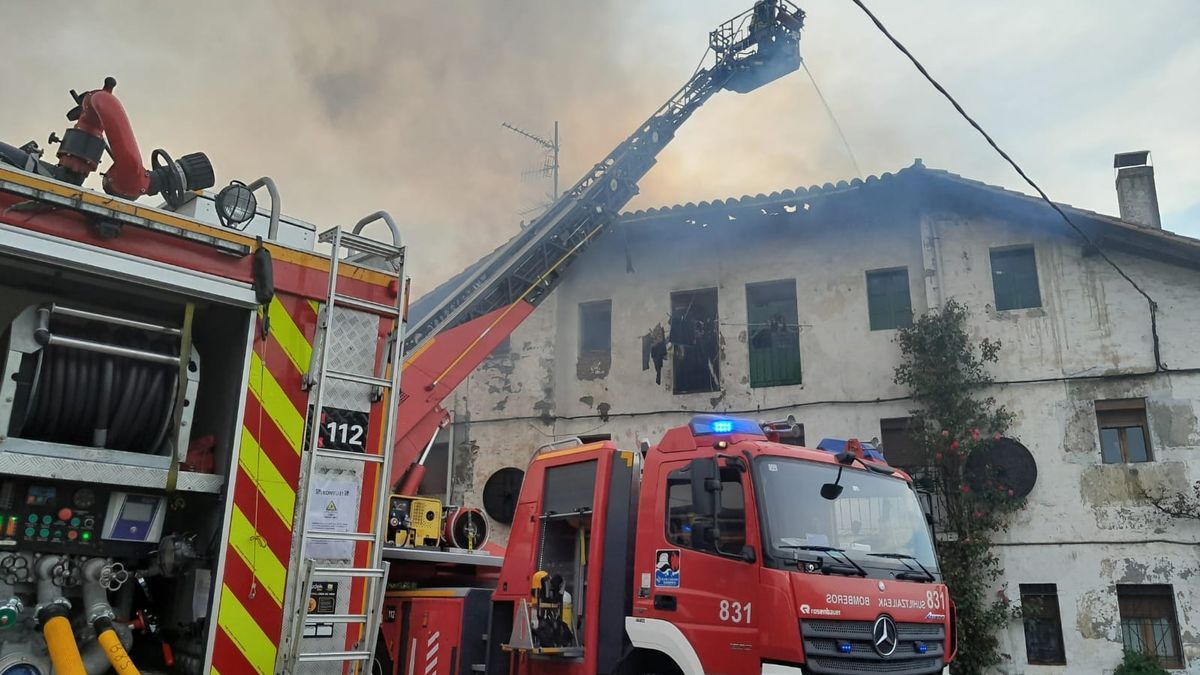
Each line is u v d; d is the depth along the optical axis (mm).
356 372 4375
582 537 6840
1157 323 15156
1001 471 15383
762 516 5977
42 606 3396
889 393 16438
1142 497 14500
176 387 3812
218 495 3826
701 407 17625
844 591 5938
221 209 4043
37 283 3609
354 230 5059
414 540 7602
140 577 3793
